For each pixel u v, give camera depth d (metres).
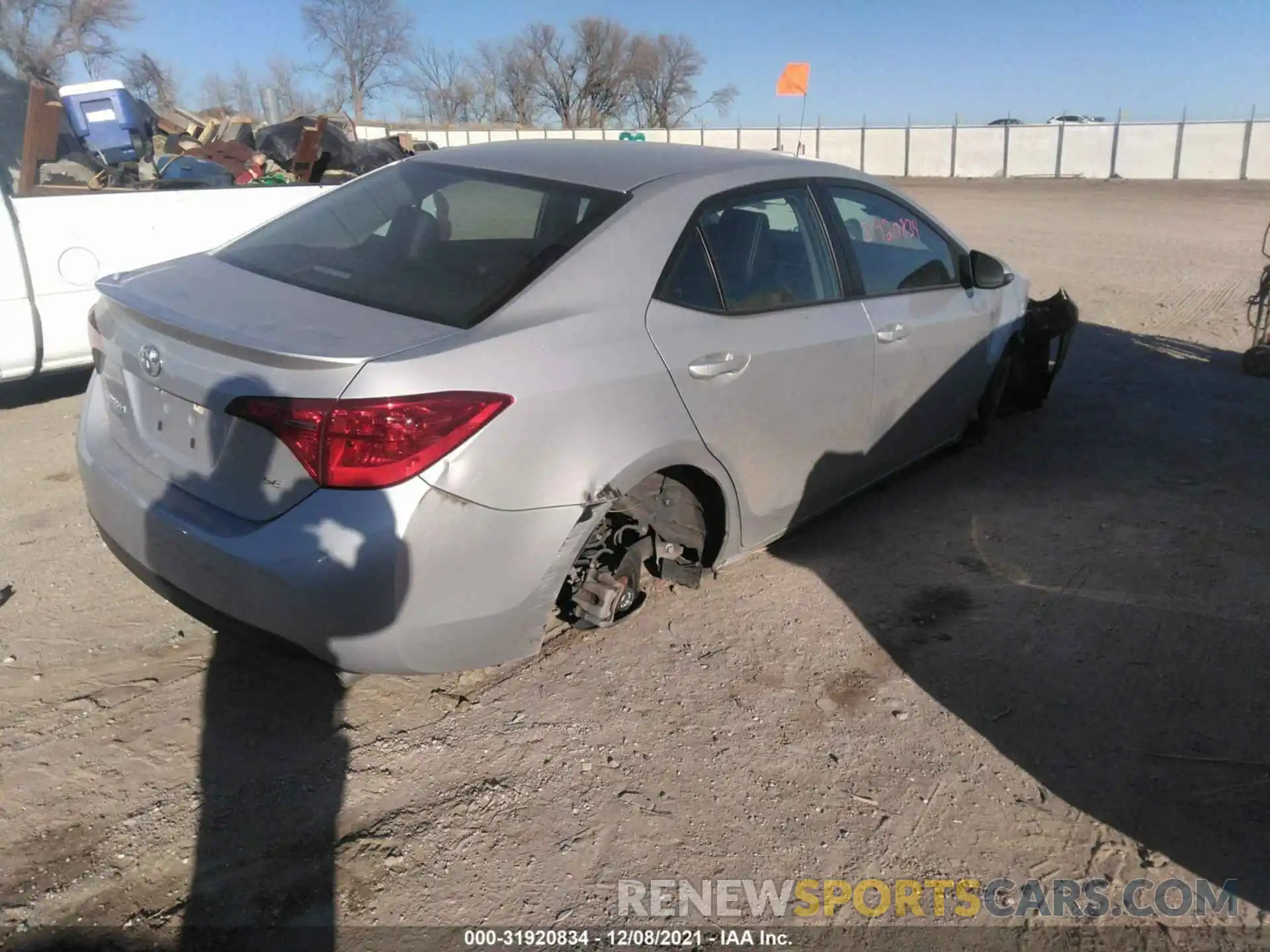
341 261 3.20
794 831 2.74
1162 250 15.33
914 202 4.71
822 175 4.13
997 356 5.28
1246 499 5.07
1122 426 6.25
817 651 3.58
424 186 3.58
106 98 7.43
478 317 2.81
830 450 4.02
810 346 3.71
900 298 4.36
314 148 8.02
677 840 2.69
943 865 2.65
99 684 3.21
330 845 2.61
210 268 3.31
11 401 6.13
